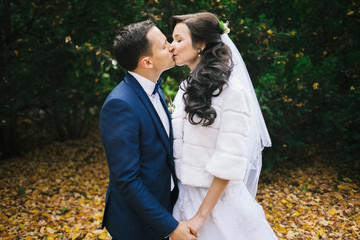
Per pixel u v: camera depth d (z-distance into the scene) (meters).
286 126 4.09
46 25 4.74
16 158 5.36
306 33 4.41
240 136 1.41
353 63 4.17
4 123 4.46
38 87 4.75
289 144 4.04
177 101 1.73
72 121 6.41
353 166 4.45
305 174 4.32
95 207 3.69
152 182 1.50
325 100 4.03
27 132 6.40
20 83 4.35
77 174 4.82
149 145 1.48
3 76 4.50
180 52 1.58
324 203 3.47
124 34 1.50
